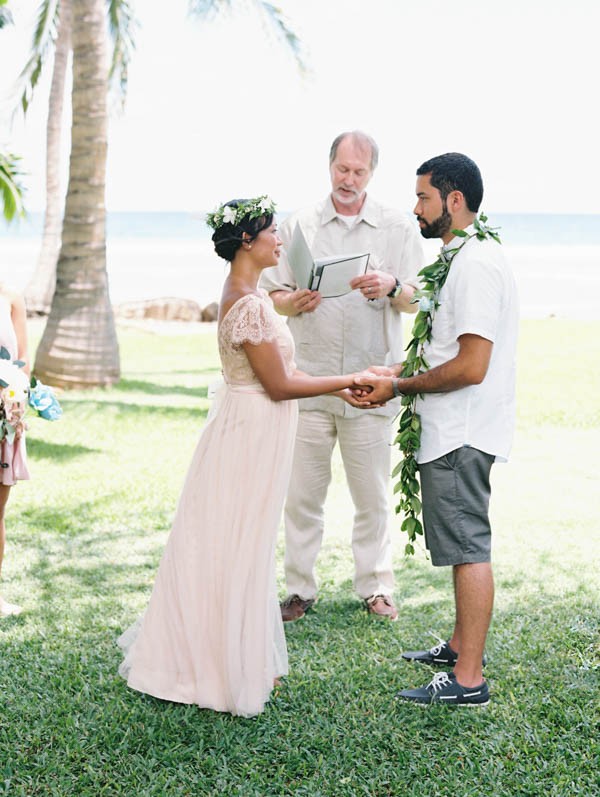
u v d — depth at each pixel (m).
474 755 3.11
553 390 11.02
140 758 3.08
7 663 3.79
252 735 3.25
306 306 4.14
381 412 4.31
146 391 11.01
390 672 3.75
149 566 5.07
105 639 4.06
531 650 3.92
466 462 3.39
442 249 3.48
